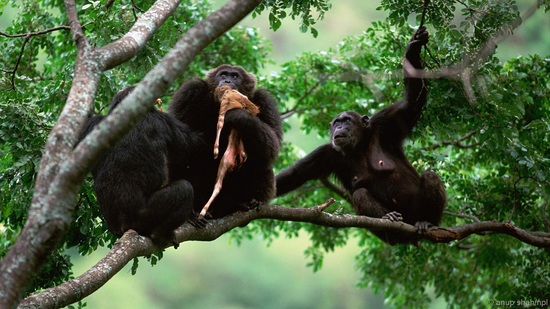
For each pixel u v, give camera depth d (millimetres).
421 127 14477
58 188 6215
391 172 15188
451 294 18297
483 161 16188
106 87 12406
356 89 18562
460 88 13336
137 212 9453
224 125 11898
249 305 49688
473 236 17531
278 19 12203
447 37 13242
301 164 16109
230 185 11961
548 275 15859
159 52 12180
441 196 14211
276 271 51562
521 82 14508
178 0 9617
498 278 18078
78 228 11695
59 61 15555
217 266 50812
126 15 12648
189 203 9602
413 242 14719
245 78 13844
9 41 15008
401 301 18500
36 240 6090
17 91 11930
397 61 14625
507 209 15250
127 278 45312
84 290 7633
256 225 19828
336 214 11969
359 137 15719
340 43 18453
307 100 19391
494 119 13586
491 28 12320
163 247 9672
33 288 11555
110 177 9570
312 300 49750
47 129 11414
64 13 16734
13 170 11203
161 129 10164
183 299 48281
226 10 6910
